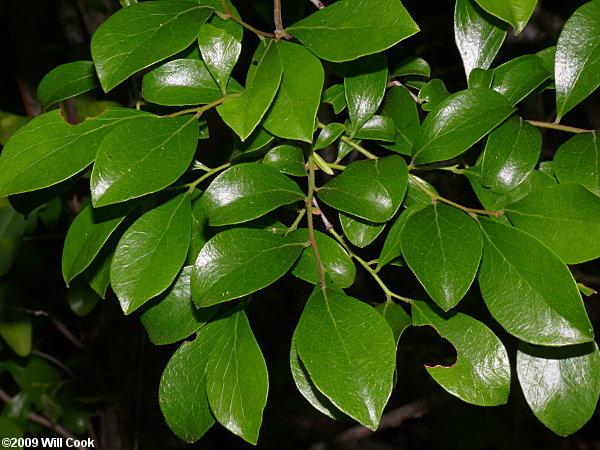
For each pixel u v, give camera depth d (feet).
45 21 2.05
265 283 0.99
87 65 1.23
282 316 3.24
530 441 2.89
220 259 1.00
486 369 1.03
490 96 1.06
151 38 0.99
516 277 0.99
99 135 0.99
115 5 1.84
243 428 1.00
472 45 1.13
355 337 0.95
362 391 0.92
